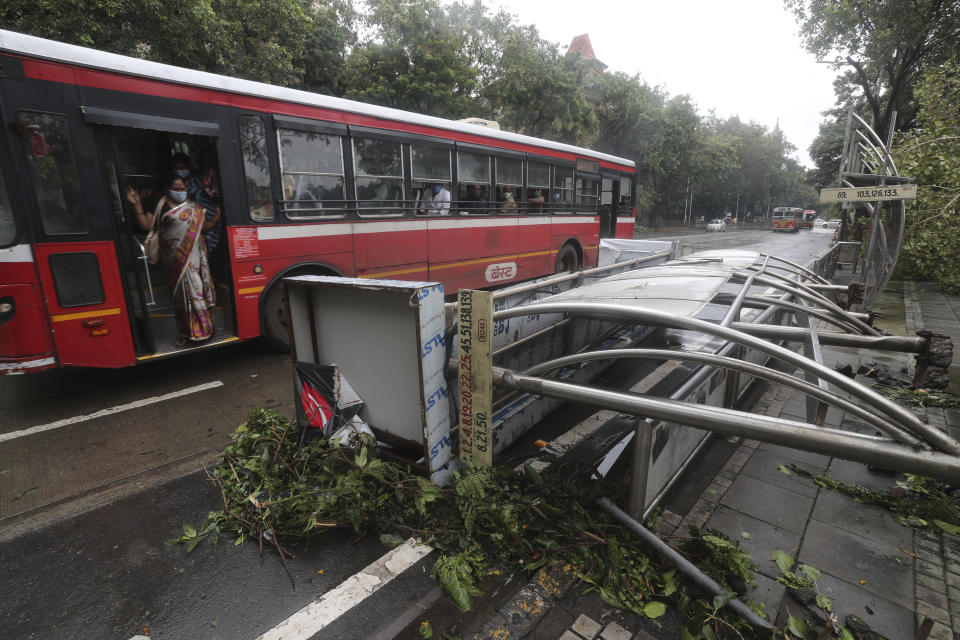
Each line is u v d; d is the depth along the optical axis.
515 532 2.71
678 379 5.76
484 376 2.89
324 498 2.95
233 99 5.31
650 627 2.27
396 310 3.15
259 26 13.79
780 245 29.55
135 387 5.31
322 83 20.48
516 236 9.48
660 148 39.50
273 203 5.77
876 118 16.98
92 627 2.32
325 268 6.41
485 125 9.61
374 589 2.54
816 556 2.76
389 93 19.84
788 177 81.56
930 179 11.03
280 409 4.77
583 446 3.97
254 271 5.70
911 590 2.51
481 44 23.69
